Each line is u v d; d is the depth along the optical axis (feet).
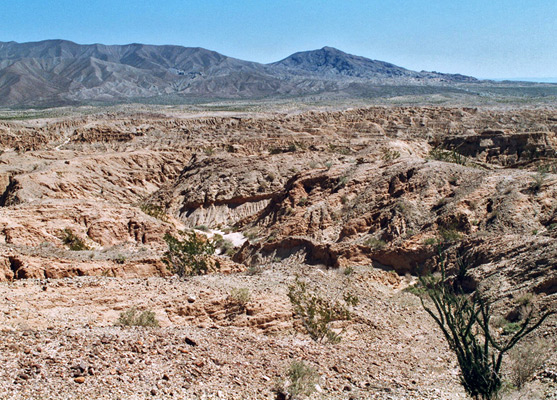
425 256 100.94
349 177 146.92
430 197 121.49
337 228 128.06
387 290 86.89
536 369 45.42
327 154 249.96
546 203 108.17
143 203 247.70
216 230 194.08
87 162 282.97
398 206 119.03
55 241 110.01
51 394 33.06
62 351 39.24
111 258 78.23
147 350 42.98
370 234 118.11
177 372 40.81
